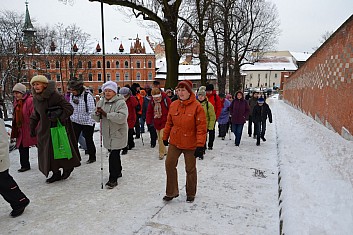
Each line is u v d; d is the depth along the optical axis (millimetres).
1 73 33094
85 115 6406
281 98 47438
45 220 3846
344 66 8094
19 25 33969
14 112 5816
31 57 38000
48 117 4844
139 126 9906
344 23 8266
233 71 31188
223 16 24734
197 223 3789
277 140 9844
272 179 5652
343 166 5266
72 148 5305
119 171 5250
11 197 3871
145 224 3748
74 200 4500
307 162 6160
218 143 9414
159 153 7156
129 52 77000
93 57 73062
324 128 10016
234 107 8867
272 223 3822
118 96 5148
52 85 4887
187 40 20484
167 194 4461
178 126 4270
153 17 14625
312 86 14000
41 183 5266
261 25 32219
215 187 5156
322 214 3596
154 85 7707
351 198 3984
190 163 4348
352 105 7117
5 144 3750
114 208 4223
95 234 3502
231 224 3777
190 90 4207
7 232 3531
